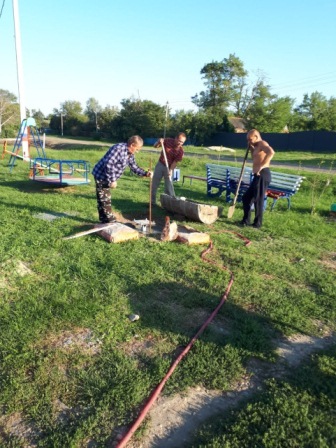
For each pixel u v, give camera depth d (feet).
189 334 12.35
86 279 15.51
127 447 8.28
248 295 15.17
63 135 252.42
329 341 12.67
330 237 24.90
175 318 13.20
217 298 14.74
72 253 17.99
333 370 11.02
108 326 12.39
